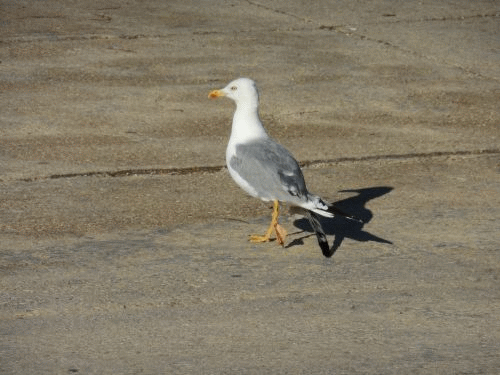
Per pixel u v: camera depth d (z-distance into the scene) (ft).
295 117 56.54
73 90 61.11
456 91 61.77
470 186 45.98
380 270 36.32
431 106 58.85
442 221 41.55
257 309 32.76
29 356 29.19
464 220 41.65
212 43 72.90
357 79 64.18
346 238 39.68
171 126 54.70
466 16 81.66
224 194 44.68
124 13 82.48
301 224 41.32
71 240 39.14
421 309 32.73
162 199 43.91
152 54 69.67
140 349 29.68
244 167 38.99
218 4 86.33
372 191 45.32
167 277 35.55
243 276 35.70
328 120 56.13
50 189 45.01
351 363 28.58
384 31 76.74
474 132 54.19
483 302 33.37
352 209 43.04
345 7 84.99
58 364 28.66
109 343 30.09
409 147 51.55
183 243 38.99
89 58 68.54
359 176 47.34
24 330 31.12
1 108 57.26
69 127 54.13
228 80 63.67
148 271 36.11
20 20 79.36
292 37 74.84
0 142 51.44
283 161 38.60
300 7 84.99
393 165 48.91
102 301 33.45
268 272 36.14
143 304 33.22
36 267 36.45
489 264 36.88
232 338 30.45
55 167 47.93
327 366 28.37
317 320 31.81
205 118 56.29
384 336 30.55
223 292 34.24
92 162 48.73
